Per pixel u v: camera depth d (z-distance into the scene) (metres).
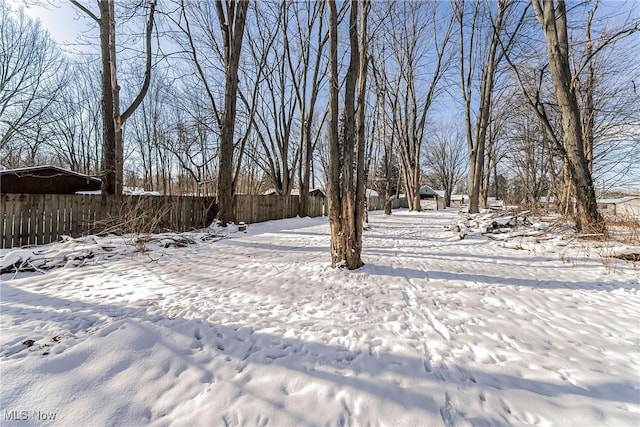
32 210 6.24
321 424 1.63
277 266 5.03
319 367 2.09
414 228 11.23
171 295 3.49
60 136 23.41
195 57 11.48
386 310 3.14
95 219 7.23
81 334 2.48
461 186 61.62
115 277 4.25
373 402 1.76
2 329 2.53
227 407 1.75
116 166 8.20
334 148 4.68
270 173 17.73
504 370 2.05
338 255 4.82
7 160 20.12
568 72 7.03
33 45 16.42
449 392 1.84
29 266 4.43
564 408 1.69
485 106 14.94
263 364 2.13
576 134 6.98
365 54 4.59
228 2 9.85
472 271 4.75
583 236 6.52
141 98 9.02
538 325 2.78
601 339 2.50
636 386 1.87
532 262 5.37
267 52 15.16
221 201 9.93
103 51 8.89
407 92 21.61
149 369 2.06
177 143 17.62
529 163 19.64
